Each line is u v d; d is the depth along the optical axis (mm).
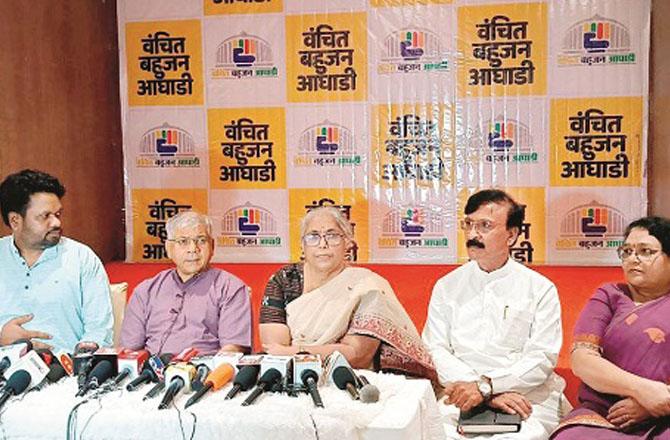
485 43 5402
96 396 2605
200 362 2762
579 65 5309
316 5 5566
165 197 5914
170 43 5770
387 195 5641
